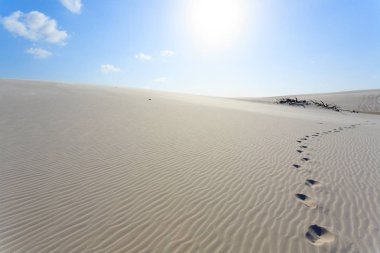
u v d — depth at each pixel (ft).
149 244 13.05
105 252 12.38
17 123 37.52
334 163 27.53
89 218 15.06
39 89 83.87
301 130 50.49
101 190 18.61
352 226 15.15
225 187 19.94
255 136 40.42
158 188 19.30
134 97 88.79
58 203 16.61
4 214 15.19
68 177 20.59
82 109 53.52
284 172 23.77
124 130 38.27
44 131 34.37
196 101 112.16
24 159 24.11
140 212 15.92
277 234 14.15
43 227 14.10
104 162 24.35
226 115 67.10
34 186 18.84
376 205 17.84
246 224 15.02
